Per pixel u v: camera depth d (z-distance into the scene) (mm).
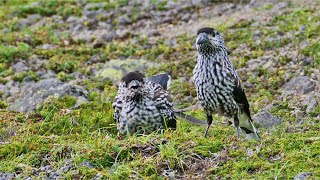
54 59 17875
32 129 13539
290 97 14711
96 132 13141
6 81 16578
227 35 18344
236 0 21047
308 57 16312
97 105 14891
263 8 19859
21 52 18094
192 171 10578
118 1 21797
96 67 17484
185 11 20953
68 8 21703
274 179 9992
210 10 20812
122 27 20625
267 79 15875
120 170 10578
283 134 11703
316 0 19609
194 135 11992
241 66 16672
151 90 12766
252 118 13711
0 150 11930
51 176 10836
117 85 16484
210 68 12508
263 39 17781
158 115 12750
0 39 19000
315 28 17578
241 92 12703
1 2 22469
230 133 13016
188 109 14930
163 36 19453
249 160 10578
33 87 15539
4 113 14508
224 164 10578
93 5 21672
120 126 12898
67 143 12039
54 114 14180
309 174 9875
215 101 12680
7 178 10914
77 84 16453
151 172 10586
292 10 19234
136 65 17391
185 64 17281
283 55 16672
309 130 12141
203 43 12312
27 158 11500
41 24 20969
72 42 19531
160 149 10883
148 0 21562
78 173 10734
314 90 14867
